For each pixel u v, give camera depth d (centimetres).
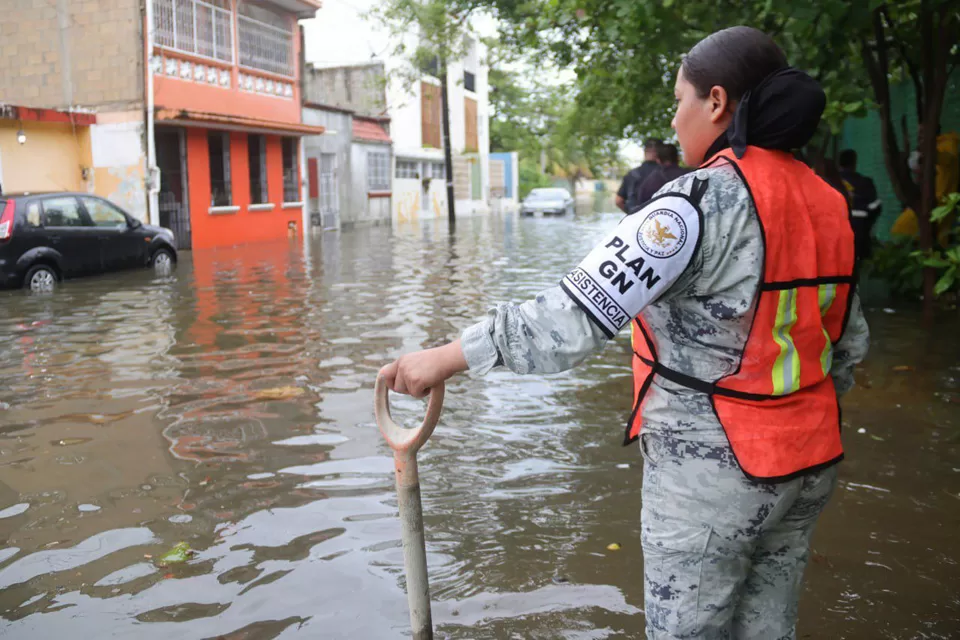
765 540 172
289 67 2228
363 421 458
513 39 1260
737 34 167
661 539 166
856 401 484
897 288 898
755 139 163
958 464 382
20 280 1052
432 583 280
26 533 321
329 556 299
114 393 522
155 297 960
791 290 157
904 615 258
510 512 337
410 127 3158
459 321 771
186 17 1783
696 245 155
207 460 399
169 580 283
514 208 4584
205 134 1836
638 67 962
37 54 1670
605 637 247
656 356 166
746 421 158
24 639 248
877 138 1217
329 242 1891
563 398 504
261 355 628
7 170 1513
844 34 604
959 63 805
